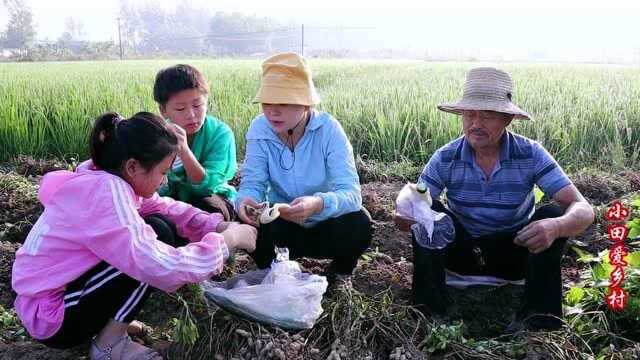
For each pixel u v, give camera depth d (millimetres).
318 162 3471
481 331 3344
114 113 2729
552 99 9695
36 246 2664
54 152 7820
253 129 3539
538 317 3139
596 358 2932
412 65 31141
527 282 3197
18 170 6898
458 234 3453
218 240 2809
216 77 17328
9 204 5090
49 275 2652
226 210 3863
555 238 3027
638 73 19656
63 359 2971
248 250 3135
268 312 2961
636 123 7844
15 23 96625
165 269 2613
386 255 4113
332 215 3314
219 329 2996
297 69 3154
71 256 2652
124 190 2607
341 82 16766
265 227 3354
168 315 3367
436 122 7582
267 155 3500
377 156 7398
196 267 2693
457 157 3389
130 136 2594
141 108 8859
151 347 3051
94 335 2887
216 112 9008
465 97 3164
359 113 8359
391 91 11266
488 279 3656
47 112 8398
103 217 2557
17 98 9125
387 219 4918
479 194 3398
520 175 3324
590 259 3561
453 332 3008
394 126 7395
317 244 3525
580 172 6148
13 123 7570
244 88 13906
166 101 3623
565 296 3473
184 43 141250
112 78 15273
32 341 3154
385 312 3137
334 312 3088
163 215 3232
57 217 2625
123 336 2812
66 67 25891
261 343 2834
